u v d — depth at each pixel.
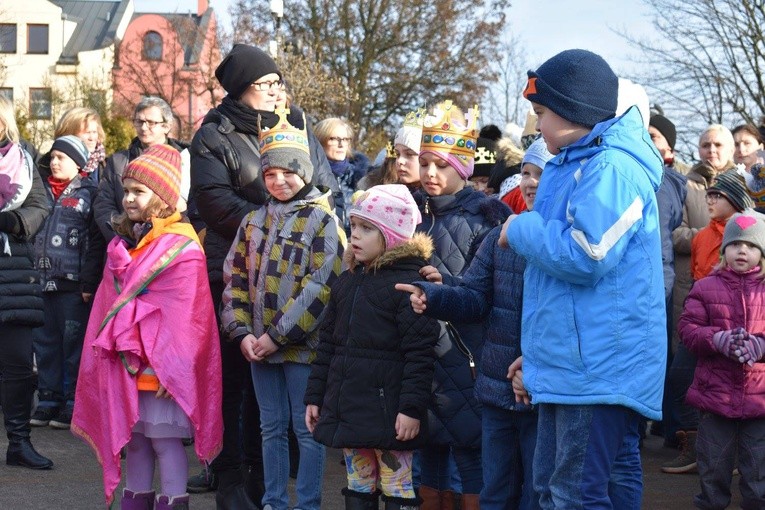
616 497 3.90
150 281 4.85
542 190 3.92
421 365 4.47
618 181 3.63
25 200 6.12
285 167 5.02
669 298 7.12
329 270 4.96
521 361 4.18
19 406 6.38
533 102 3.91
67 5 56.69
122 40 47.22
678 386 7.17
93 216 7.73
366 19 32.12
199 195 5.50
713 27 22.23
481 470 4.82
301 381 5.02
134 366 4.77
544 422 3.86
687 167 8.67
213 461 5.40
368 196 4.61
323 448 5.05
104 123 36.47
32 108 40.75
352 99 29.03
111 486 4.86
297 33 31.25
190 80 37.09
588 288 3.69
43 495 5.78
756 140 8.57
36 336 8.05
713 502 5.66
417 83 32.56
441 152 5.03
